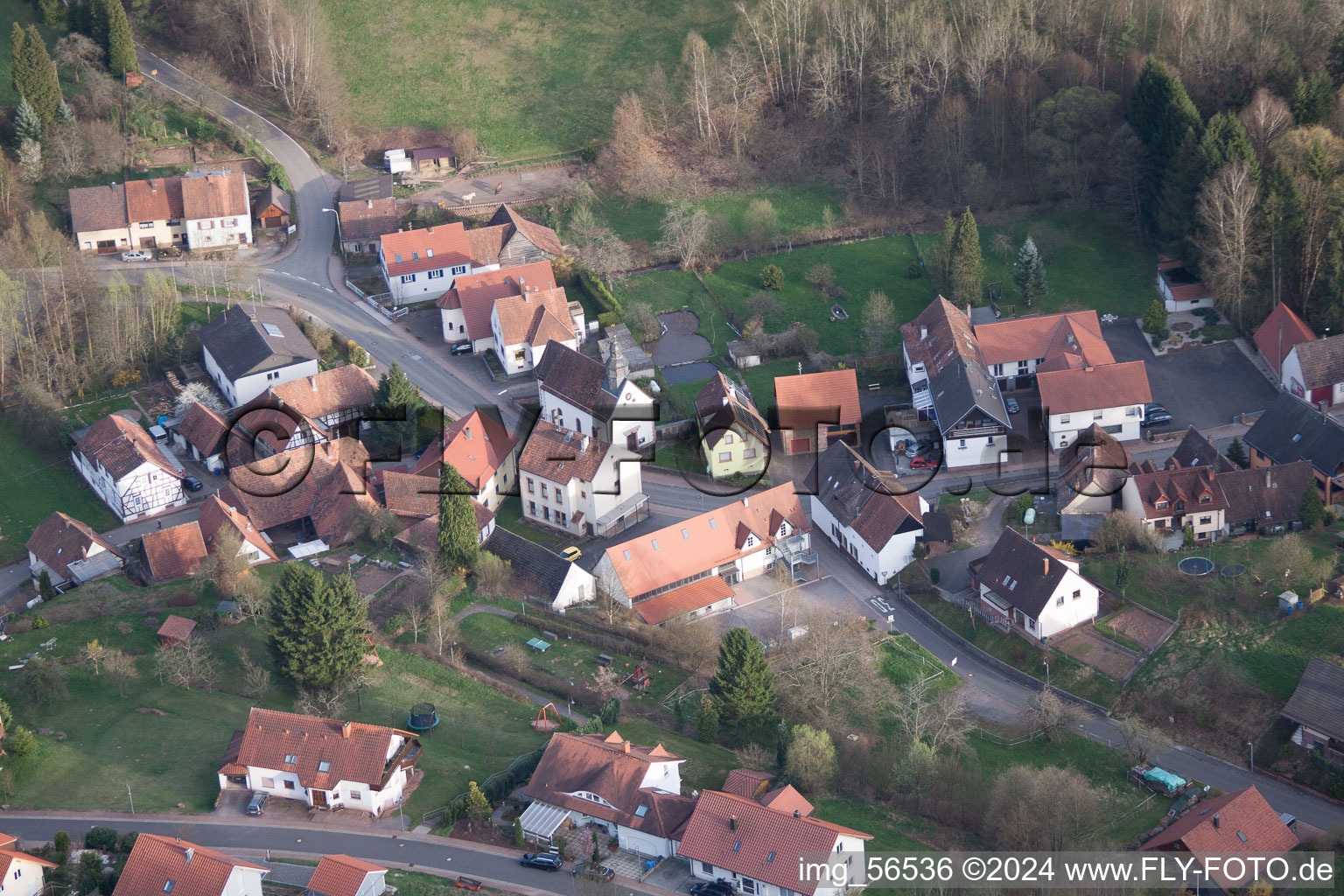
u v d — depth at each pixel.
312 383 167.38
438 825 112.88
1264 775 121.44
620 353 170.25
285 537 154.62
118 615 139.00
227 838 111.19
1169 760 123.88
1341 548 142.00
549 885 106.81
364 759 114.38
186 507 160.75
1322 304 175.00
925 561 148.88
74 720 124.12
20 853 102.44
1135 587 140.88
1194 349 178.75
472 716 126.81
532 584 145.12
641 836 110.75
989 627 139.62
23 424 169.00
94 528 157.38
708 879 107.88
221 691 129.00
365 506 153.38
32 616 138.12
